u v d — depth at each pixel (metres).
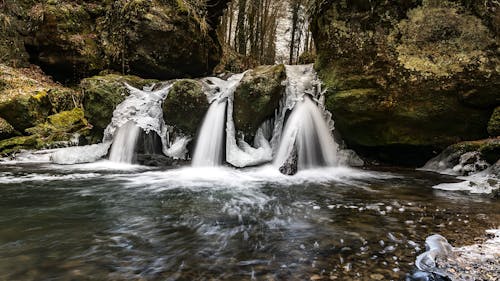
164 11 12.95
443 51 7.16
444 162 7.44
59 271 2.57
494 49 6.79
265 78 8.19
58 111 11.21
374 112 7.72
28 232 3.45
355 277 2.46
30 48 13.04
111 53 12.84
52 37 12.30
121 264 2.69
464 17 7.14
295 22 28.45
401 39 7.52
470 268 2.60
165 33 12.75
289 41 31.36
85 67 12.55
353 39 8.11
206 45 14.73
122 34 12.75
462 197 5.03
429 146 7.71
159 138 9.09
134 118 8.88
